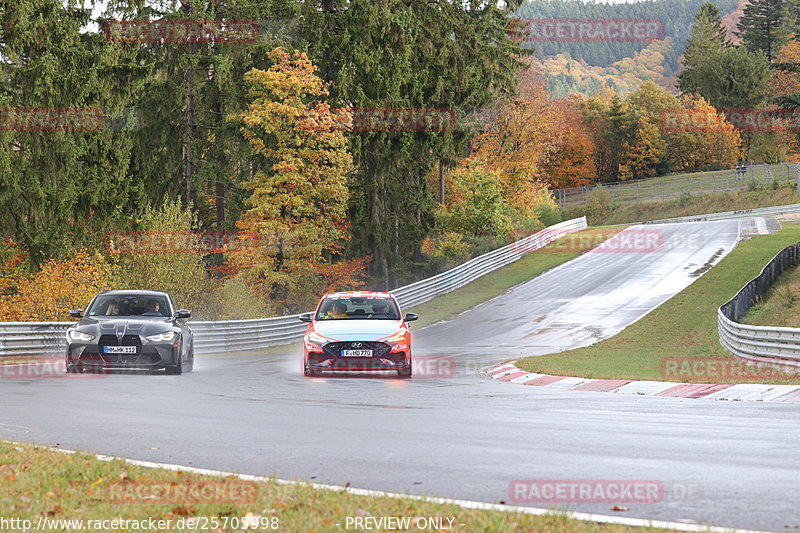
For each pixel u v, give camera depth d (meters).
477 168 175.75
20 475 19.91
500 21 187.38
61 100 93.69
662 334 83.75
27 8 91.81
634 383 44.66
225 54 127.94
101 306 51.69
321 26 134.25
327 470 21.70
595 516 16.14
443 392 41.75
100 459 22.38
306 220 129.38
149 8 125.50
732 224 185.88
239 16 127.25
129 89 99.19
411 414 33.00
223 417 31.89
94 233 99.06
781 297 82.75
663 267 135.50
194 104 132.75
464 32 158.25
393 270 155.25
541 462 22.58
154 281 94.88
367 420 31.23
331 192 128.75
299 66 126.81
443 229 175.12
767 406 35.47
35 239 95.38
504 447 25.08
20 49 92.69
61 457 22.41
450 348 80.44
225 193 150.62
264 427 29.36
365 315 52.59
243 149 130.38
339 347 48.84
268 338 90.38
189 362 53.28
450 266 157.25
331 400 37.81
